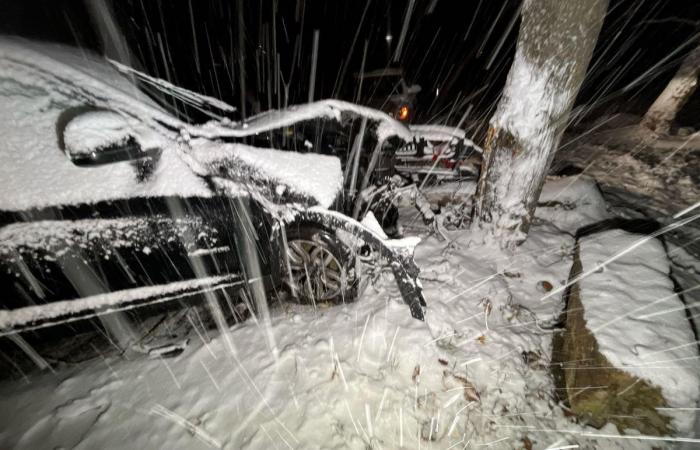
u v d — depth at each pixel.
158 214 1.93
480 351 2.12
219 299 2.46
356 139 2.90
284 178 2.10
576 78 2.19
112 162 1.63
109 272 1.93
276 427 1.73
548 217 3.38
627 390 1.61
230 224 2.11
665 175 4.79
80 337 2.29
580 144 6.57
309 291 2.45
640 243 2.38
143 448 1.66
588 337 1.81
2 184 1.62
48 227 1.72
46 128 1.70
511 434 1.71
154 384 1.97
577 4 1.92
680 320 1.77
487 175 2.77
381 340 2.17
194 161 1.96
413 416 1.78
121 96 1.85
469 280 2.64
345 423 1.75
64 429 1.74
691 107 7.86
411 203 3.50
